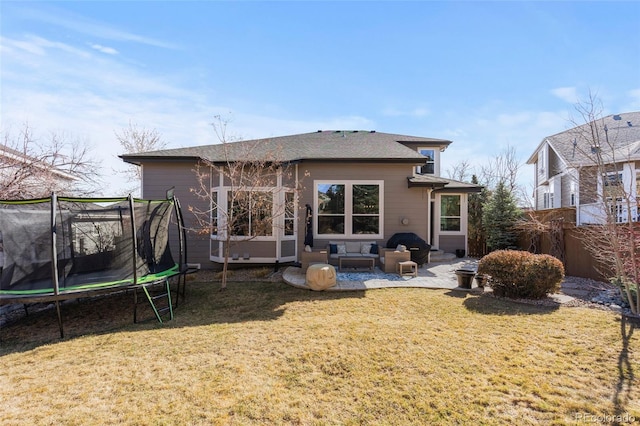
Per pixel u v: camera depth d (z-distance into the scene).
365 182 10.41
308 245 9.82
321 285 7.35
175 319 5.65
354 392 3.18
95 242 5.98
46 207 5.54
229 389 3.23
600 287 7.49
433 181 10.20
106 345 4.46
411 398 3.07
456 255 13.15
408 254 9.13
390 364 3.75
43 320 5.82
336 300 6.61
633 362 3.75
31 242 5.32
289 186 10.24
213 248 10.18
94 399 3.08
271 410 2.90
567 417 2.79
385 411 2.88
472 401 3.02
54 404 3.01
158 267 7.02
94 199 5.61
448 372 3.56
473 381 3.36
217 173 10.07
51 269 5.12
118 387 3.30
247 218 9.63
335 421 2.75
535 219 11.00
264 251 9.78
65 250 5.58
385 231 10.42
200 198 10.32
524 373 3.52
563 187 17.11
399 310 5.88
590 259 8.44
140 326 5.31
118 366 3.78
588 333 4.66
